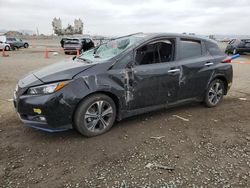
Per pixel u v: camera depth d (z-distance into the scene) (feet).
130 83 12.76
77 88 11.33
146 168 9.68
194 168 9.73
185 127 13.76
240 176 9.25
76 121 11.69
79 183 8.72
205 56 16.24
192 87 15.52
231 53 68.80
